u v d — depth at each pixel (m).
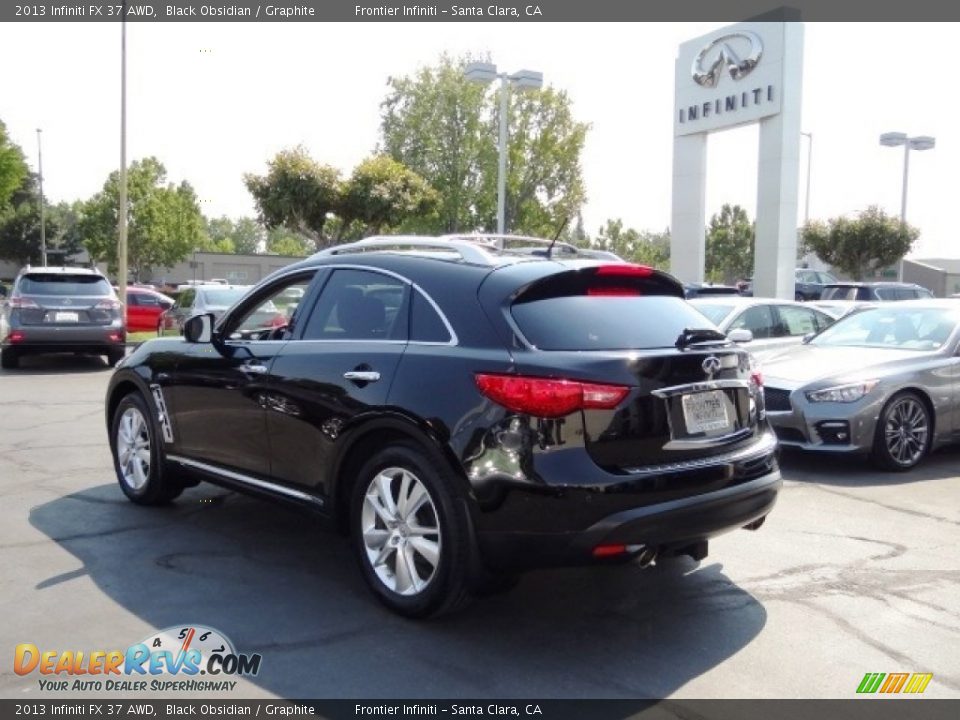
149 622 4.06
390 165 24.95
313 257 5.07
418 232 41.66
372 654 3.76
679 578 4.77
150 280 60.84
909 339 8.20
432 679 3.54
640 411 3.76
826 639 3.98
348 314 4.59
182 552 5.09
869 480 7.09
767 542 5.41
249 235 116.44
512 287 3.98
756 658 3.78
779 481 4.32
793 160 23.44
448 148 41.75
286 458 4.71
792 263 23.69
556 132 41.78
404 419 3.96
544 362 3.70
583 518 3.58
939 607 4.37
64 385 13.24
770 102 23.27
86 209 52.56
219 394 5.16
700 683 3.54
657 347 4.04
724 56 24.45
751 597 4.49
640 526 3.63
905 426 7.39
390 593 4.14
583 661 3.72
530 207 42.72
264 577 4.68
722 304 10.80
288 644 3.84
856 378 7.23
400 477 4.14
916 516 6.02
